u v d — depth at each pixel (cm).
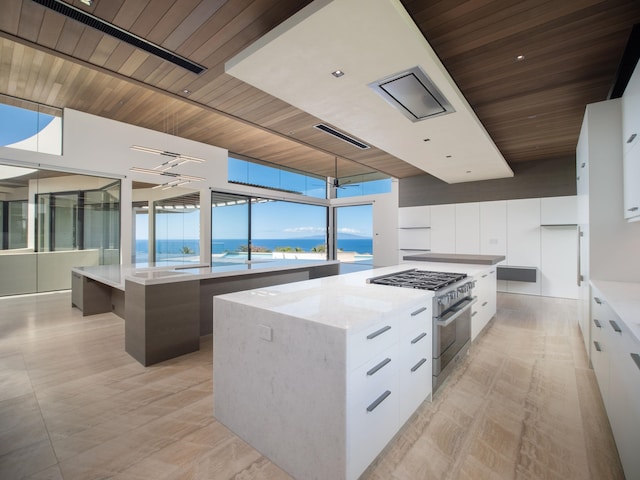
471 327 308
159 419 195
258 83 254
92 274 365
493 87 313
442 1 198
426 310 206
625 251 268
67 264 575
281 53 212
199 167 717
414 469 155
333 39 197
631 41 236
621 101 266
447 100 281
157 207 730
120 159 592
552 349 324
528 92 324
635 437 131
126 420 194
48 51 274
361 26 185
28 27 243
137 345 285
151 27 244
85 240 581
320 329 137
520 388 240
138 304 283
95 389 233
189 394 226
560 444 175
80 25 242
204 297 369
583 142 323
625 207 260
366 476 150
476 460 162
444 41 240
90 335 354
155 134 641
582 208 331
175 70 306
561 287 602
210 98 367
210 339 348
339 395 131
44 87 474
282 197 913
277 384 156
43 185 541
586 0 198
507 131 447
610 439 179
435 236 751
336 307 166
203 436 179
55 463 156
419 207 779
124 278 305
